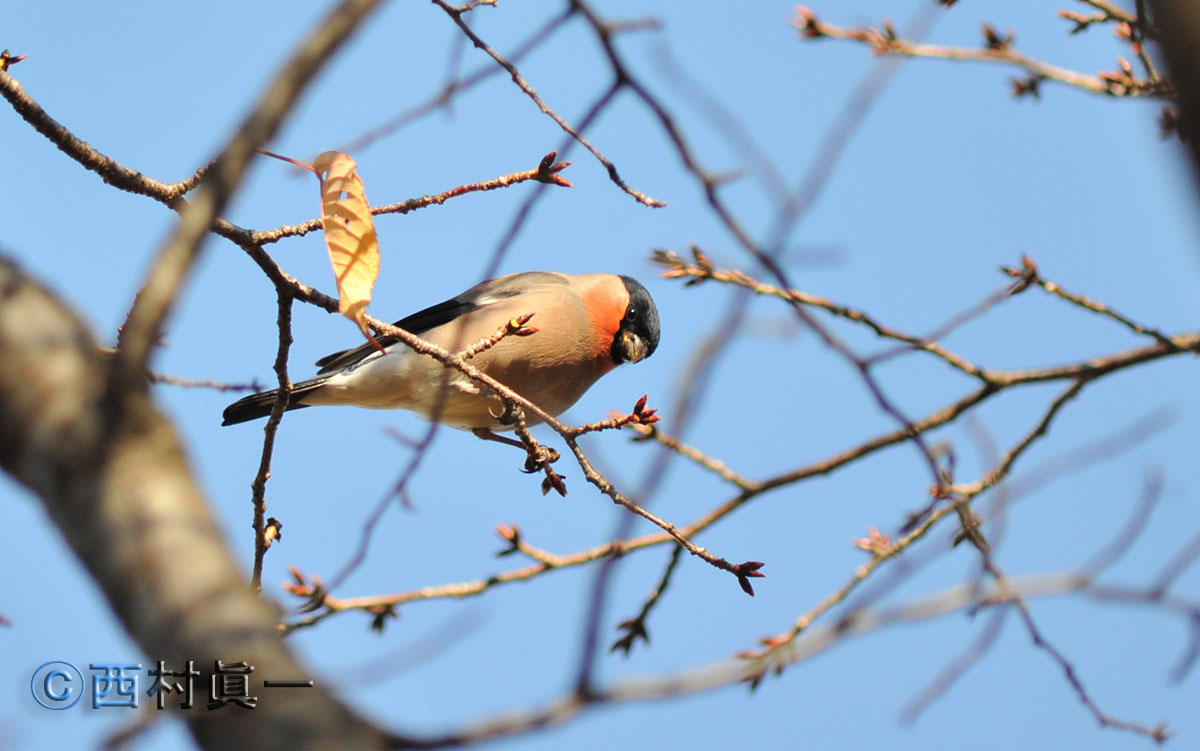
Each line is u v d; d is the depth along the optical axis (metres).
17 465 2.77
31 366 2.75
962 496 9.55
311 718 2.53
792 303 6.16
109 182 7.20
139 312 2.87
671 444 4.27
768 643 9.20
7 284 2.89
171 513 2.67
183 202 7.47
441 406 7.43
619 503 7.86
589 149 6.95
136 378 2.79
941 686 7.68
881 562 9.57
